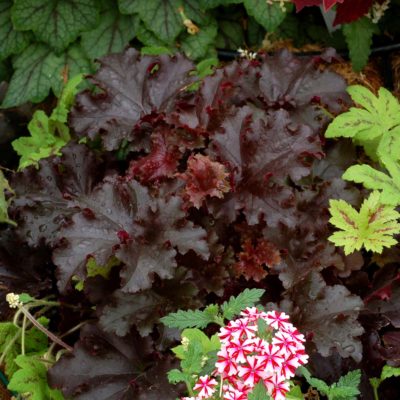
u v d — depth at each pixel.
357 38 1.02
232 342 0.61
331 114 0.96
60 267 0.77
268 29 1.04
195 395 0.67
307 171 0.82
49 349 0.82
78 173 0.88
